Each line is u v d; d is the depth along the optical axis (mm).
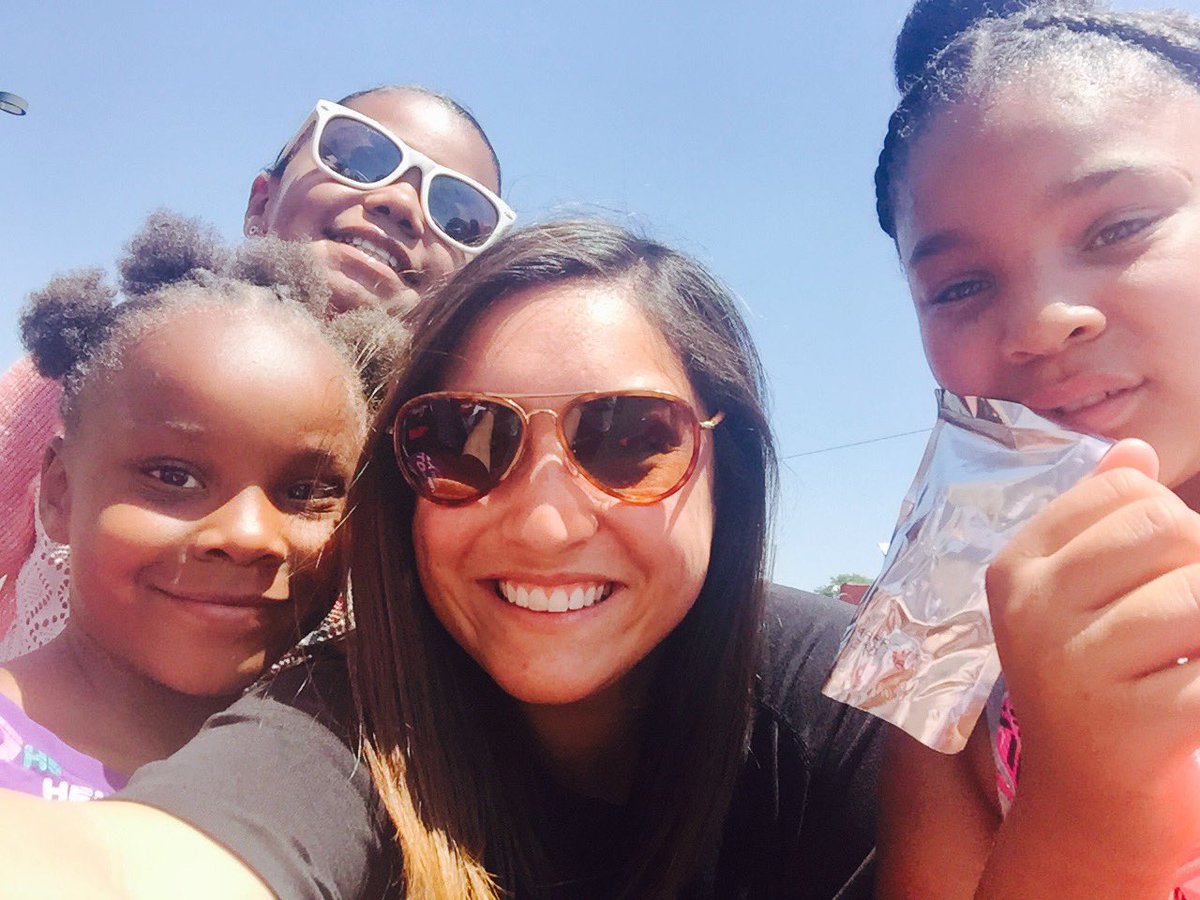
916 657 292
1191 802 244
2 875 210
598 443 339
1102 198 340
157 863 235
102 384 415
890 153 443
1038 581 251
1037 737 253
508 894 354
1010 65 367
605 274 364
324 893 267
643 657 374
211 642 400
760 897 401
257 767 285
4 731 383
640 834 395
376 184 691
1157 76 352
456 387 358
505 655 349
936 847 324
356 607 369
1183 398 338
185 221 497
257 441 405
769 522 412
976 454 301
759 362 428
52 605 489
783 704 419
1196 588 232
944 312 388
